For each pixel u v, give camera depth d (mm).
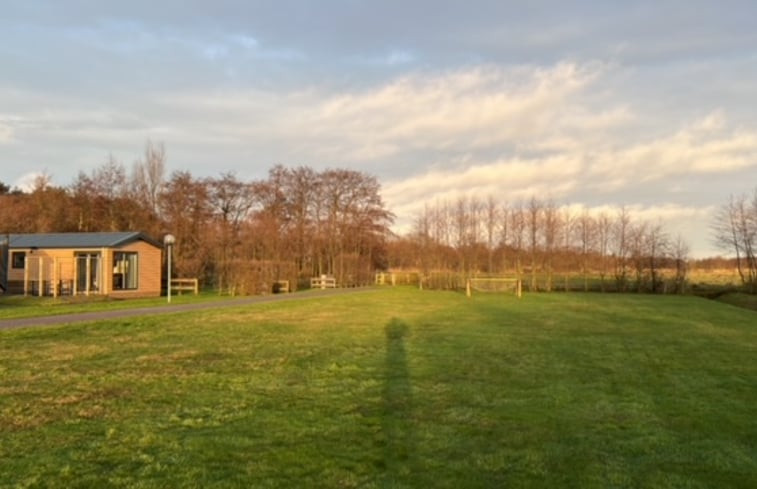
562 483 5125
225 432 6473
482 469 5445
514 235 49250
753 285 40312
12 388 8562
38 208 44688
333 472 5289
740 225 42500
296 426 6750
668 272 43500
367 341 14297
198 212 50344
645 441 6391
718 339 15508
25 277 31188
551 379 9781
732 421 7266
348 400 8102
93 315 19094
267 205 53125
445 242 49719
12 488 4820
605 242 48469
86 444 6008
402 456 5773
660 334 16547
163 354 11844
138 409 7457
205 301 27641
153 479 5059
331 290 41125
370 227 54094
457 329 17219
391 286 48781
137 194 48500
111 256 31359
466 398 8320
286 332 15914
